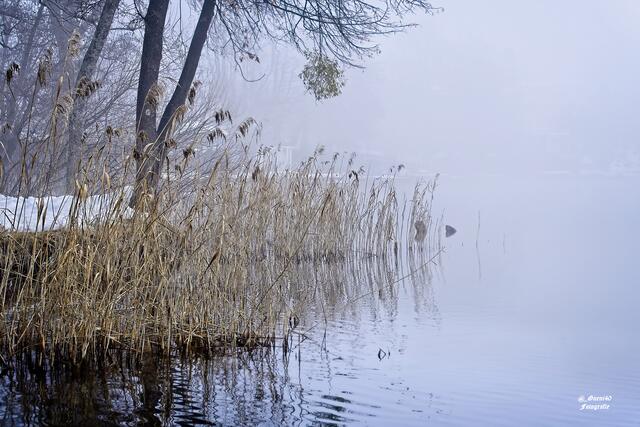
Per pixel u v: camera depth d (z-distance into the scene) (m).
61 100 6.99
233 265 8.12
